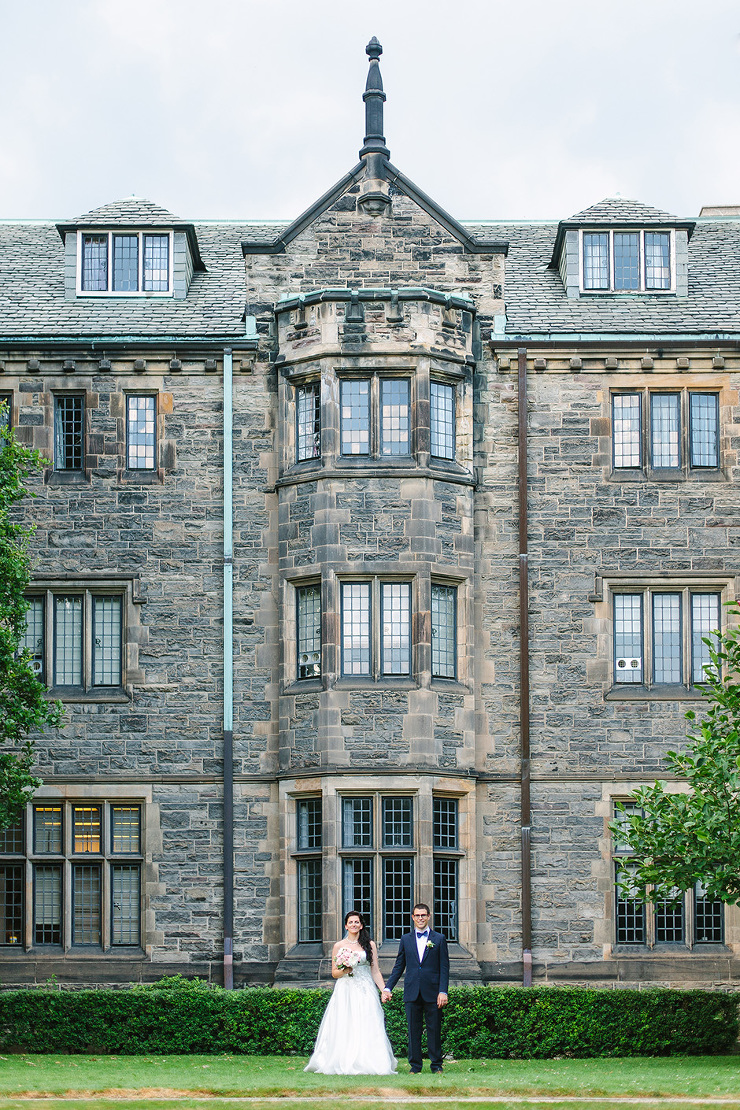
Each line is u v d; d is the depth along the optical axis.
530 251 30.05
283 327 26.22
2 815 21.77
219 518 26.11
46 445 26.38
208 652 25.73
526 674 25.62
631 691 25.81
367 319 25.67
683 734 25.61
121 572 25.95
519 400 26.39
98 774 25.38
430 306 25.83
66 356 26.50
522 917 25.02
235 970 24.77
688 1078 18.33
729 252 30.08
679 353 26.55
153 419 26.56
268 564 25.92
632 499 26.30
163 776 25.34
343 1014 18.95
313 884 24.61
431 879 24.22
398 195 27.00
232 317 27.16
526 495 26.16
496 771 25.45
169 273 27.95
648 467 26.41
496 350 26.53
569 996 22.44
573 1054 22.27
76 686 25.84
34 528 23.72
